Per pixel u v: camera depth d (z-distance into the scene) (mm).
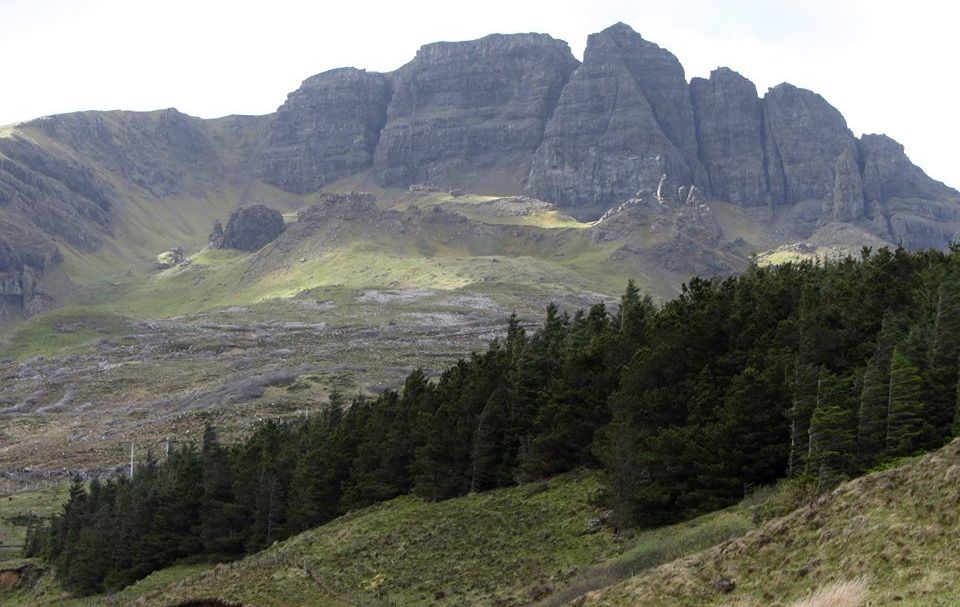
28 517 170875
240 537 115062
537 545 71625
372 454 109750
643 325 96062
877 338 76000
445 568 72375
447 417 100438
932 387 67875
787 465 70250
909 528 43094
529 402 97688
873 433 63906
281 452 125250
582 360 91625
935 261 93188
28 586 136000
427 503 98000
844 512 47719
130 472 193750
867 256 112250
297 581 78750
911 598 37531
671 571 50281
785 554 47094
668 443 71688
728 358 82562
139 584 111312
